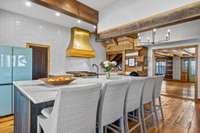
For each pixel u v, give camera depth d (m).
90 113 1.34
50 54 5.06
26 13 4.13
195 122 2.97
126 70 6.84
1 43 3.86
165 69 12.84
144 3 3.47
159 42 5.49
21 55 3.45
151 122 2.96
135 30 3.65
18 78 3.39
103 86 1.53
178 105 4.32
